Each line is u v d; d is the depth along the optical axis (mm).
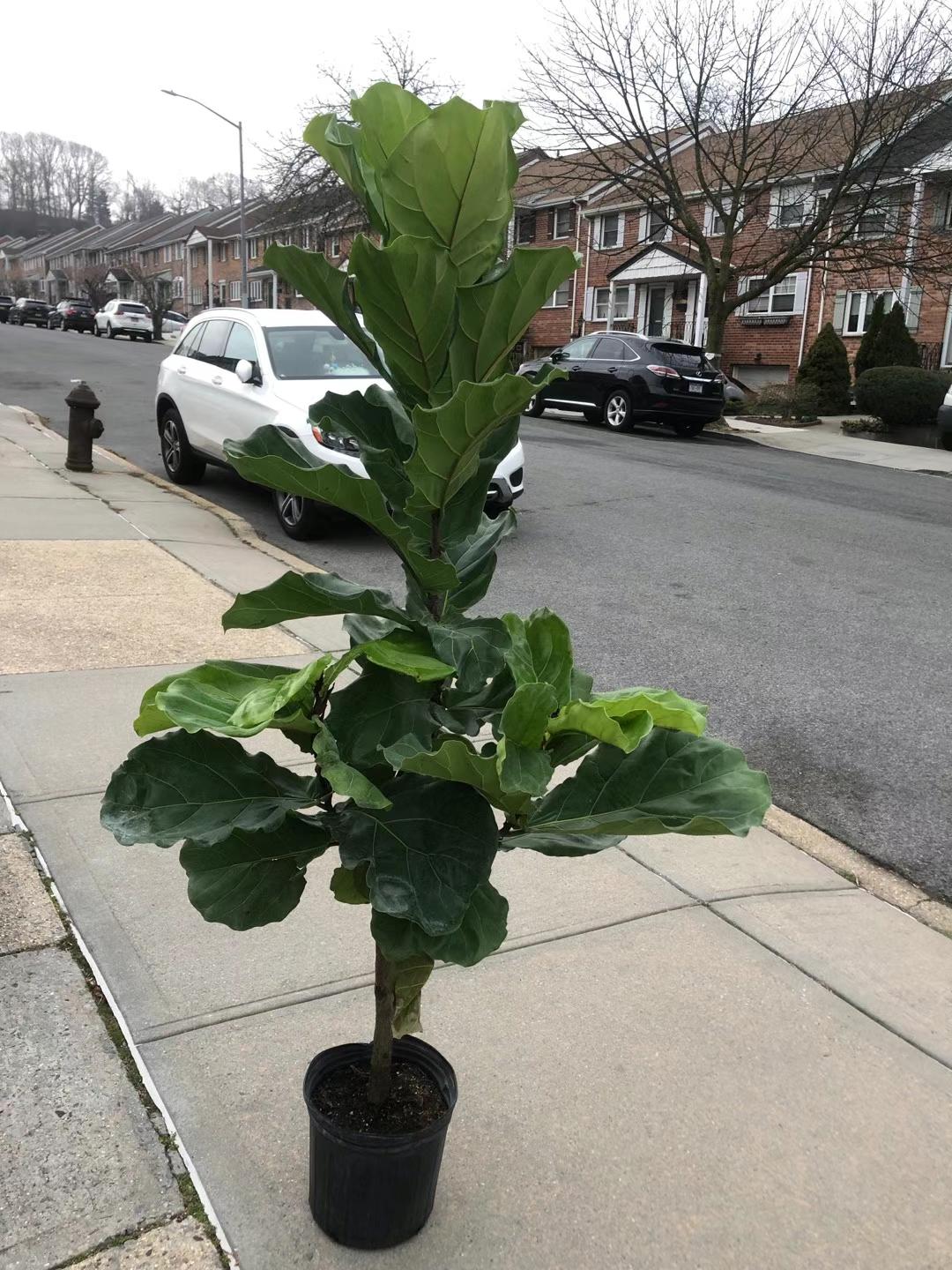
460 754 1352
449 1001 2820
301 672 1378
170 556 7426
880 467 16922
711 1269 2053
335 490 1371
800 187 26484
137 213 113000
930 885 3744
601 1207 2172
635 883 3523
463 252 1338
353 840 1533
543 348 37250
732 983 2986
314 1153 1943
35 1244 1960
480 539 1749
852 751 4883
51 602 6055
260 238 48875
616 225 33812
